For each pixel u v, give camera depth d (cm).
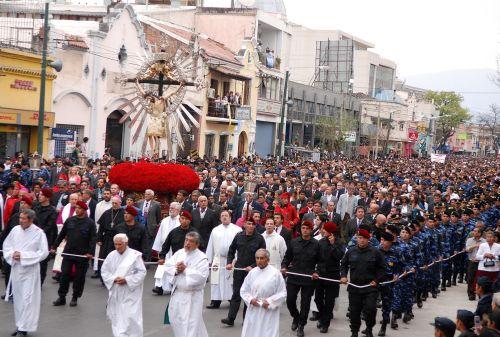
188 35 4578
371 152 8188
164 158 2697
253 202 1797
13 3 4231
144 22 4162
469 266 1666
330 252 1241
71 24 3466
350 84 7556
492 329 718
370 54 9338
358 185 2328
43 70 2420
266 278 1010
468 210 1919
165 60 2083
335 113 7069
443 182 3550
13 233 1109
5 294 1327
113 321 1056
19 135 2914
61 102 3098
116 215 1460
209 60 4188
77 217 1311
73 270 1330
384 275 1188
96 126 3331
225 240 1355
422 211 1997
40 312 1253
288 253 1226
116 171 1736
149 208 1627
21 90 2870
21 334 1102
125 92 3484
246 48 4894
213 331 1200
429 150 11125
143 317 1262
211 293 1363
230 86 4722
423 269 1487
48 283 1488
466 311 762
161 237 1464
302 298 1205
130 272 1052
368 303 1174
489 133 14762
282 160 4112
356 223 1798
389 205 2116
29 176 2036
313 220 1742
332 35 8344
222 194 1856
